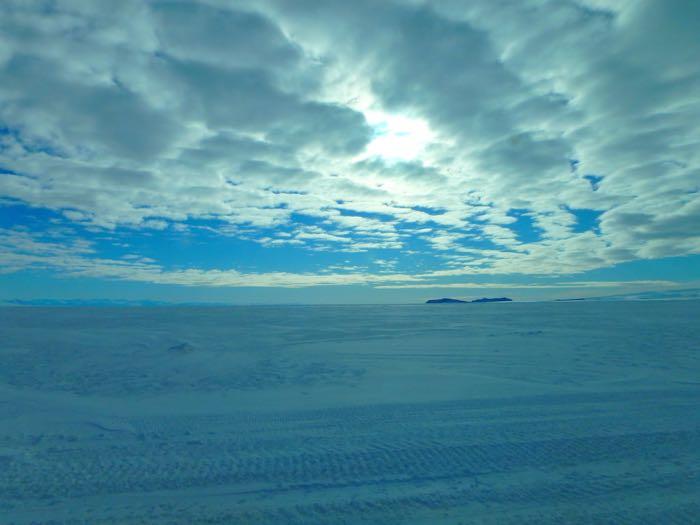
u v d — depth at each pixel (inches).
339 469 227.6
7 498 197.9
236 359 633.0
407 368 540.7
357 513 182.1
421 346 763.4
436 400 374.6
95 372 538.3
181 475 221.8
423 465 231.9
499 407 348.2
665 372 486.0
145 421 323.9
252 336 976.3
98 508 188.4
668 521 173.6
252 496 198.5
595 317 1494.8
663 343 746.2
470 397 383.6
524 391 403.2
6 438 285.6
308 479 215.8
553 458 239.6
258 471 226.1
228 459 243.3
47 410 356.8
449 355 649.0
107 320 1577.3
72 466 235.5
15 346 793.6
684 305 2394.2
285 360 620.1
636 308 2133.4
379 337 934.4
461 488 204.4
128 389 442.3
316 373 516.1
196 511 185.0
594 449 252.1
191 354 682.2
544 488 203.6
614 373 485.1
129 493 202.2
